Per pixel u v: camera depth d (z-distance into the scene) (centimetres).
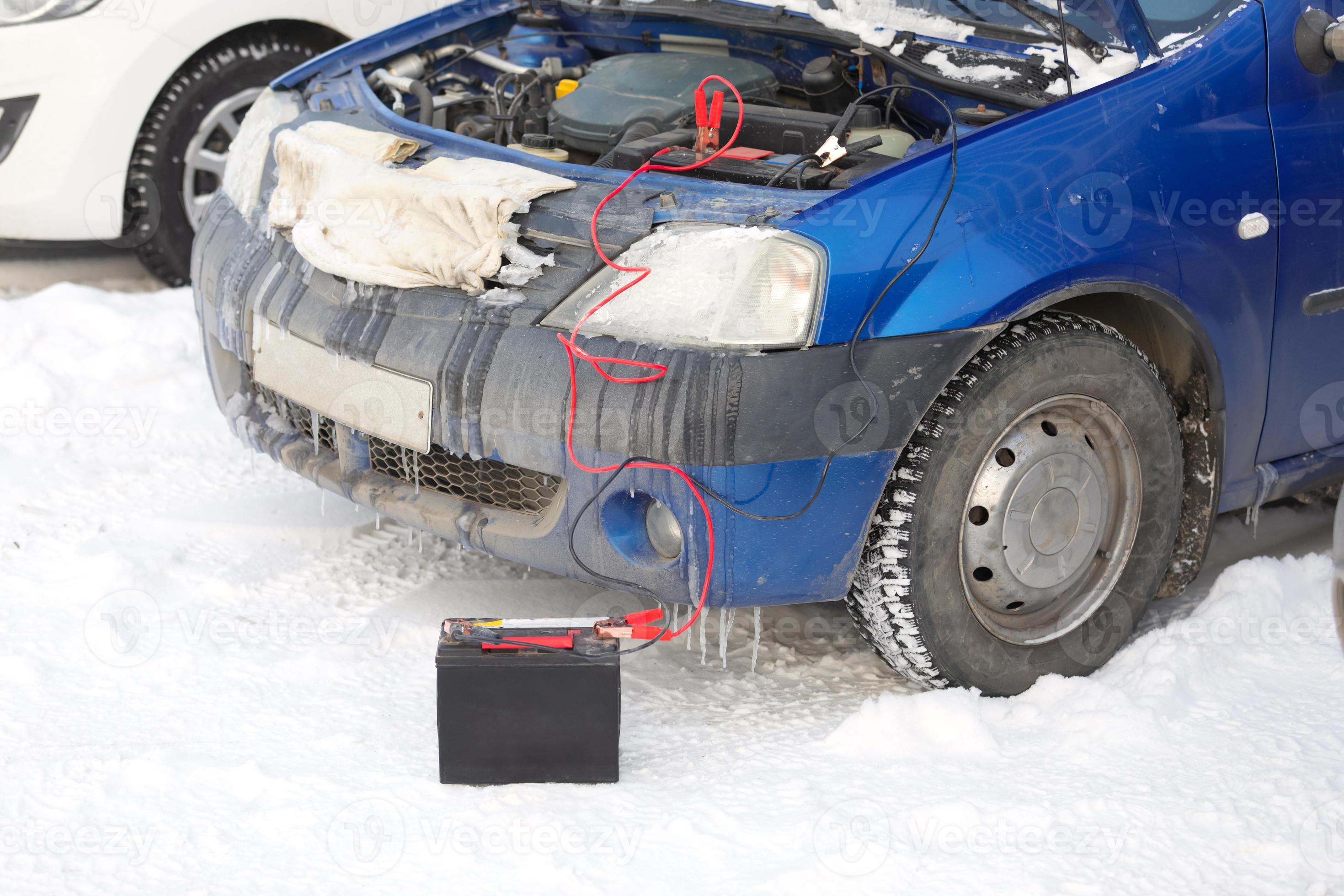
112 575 297
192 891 196
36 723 242
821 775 229
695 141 276
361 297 253
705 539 220
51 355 416
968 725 237
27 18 441
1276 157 269
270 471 366
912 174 232
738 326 215
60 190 456
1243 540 330
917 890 196
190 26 461
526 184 246
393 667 268
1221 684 258
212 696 254
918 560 234
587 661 220
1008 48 277
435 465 258
